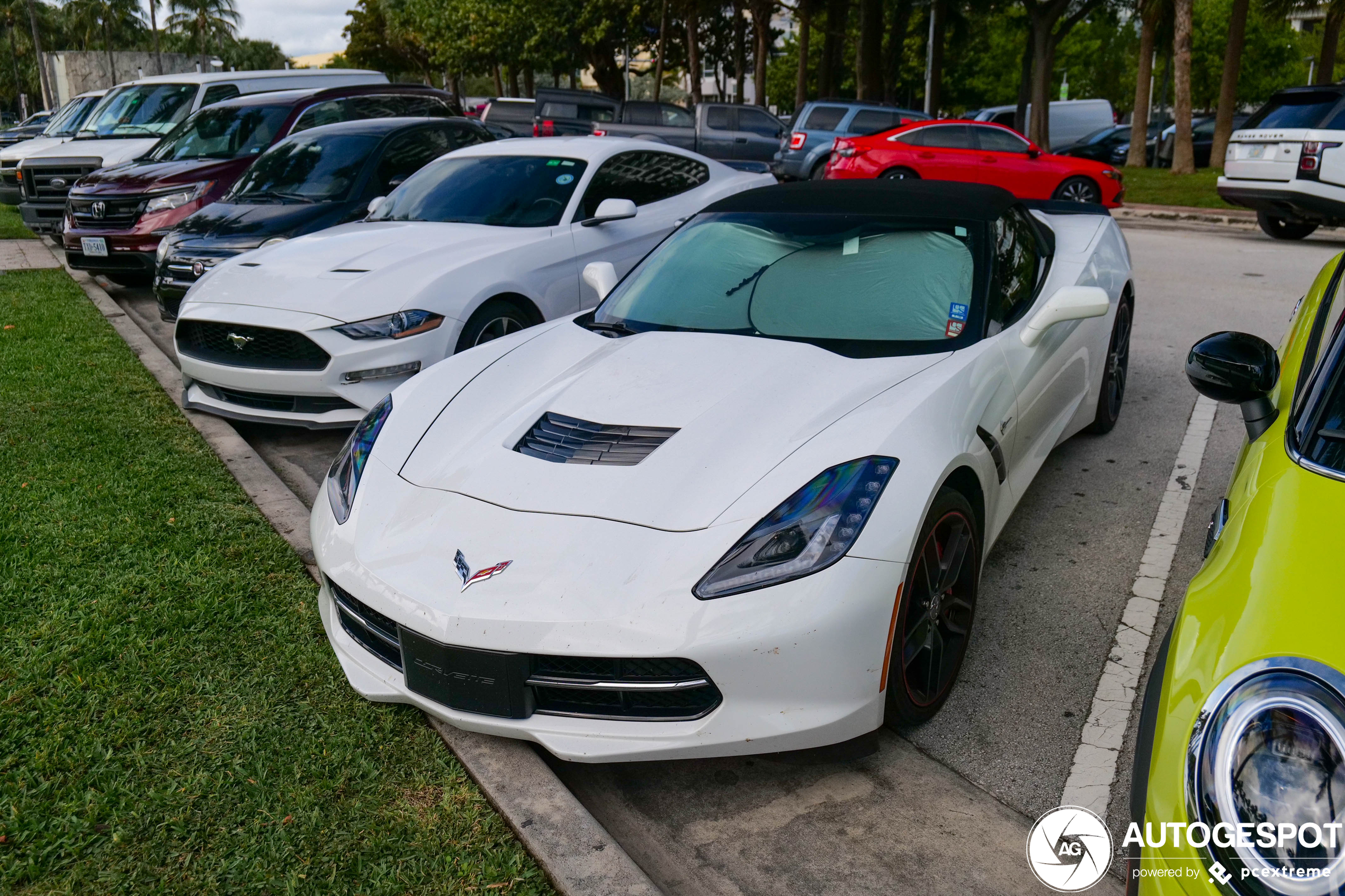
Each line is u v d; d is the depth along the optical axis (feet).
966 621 9.44
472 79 252.62
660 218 20.71
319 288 16.14
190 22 272.92
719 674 7.41
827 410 8.95
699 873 7.41
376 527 8.77
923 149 49.80
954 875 7.29
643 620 7.40
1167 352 21.84
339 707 8.93
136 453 15.49
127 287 31.24
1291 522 5.76
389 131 24.97
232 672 9.47
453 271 16.55
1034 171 48.85
